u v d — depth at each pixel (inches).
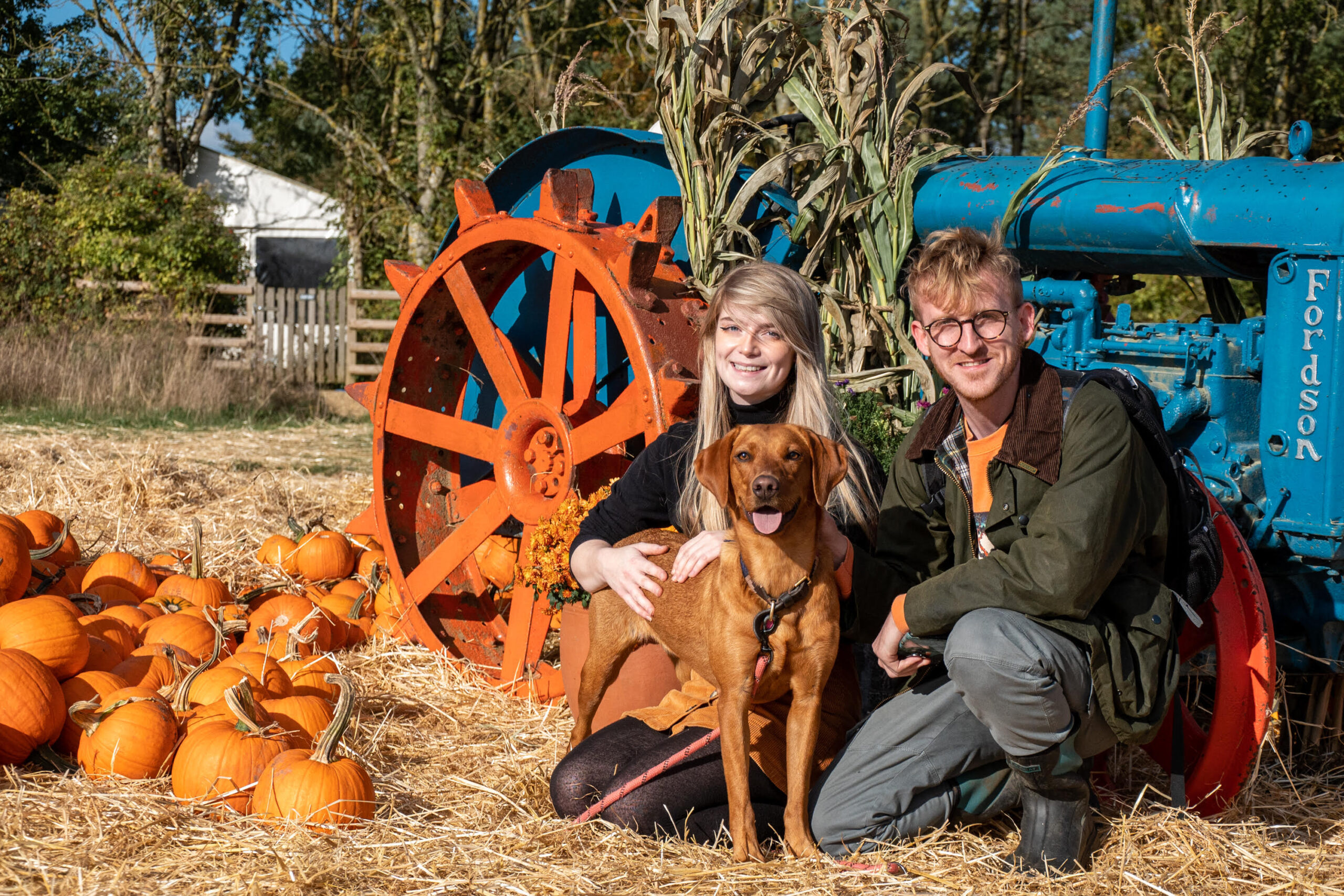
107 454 313.3
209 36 893.2
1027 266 157.2
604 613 125.7
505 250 177.9
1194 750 122.1
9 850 99.7
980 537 108.7
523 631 163.6
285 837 105.7
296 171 1304.1
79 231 629.9
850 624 114.4
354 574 210.7
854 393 158.4
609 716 135.9
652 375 142.9
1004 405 104.5
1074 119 146.9
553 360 164.6
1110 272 152.3
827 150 161.9
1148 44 536.7
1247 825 111.7
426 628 179.6
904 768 104.0
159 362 484.1
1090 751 102.6
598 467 173.2
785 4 171.3
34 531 176.1
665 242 159.3
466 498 195.9
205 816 111.3
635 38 686.5
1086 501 95.4
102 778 117.7
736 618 102.2
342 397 513.3
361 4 827.4
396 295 581.9
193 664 143.6
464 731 147.3
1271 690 113.6
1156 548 103.0
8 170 1025.5
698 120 169.6
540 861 103.1
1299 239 127.4
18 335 502.9
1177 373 138.0
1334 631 132.7
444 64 799.1
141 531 241.8
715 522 118.4
